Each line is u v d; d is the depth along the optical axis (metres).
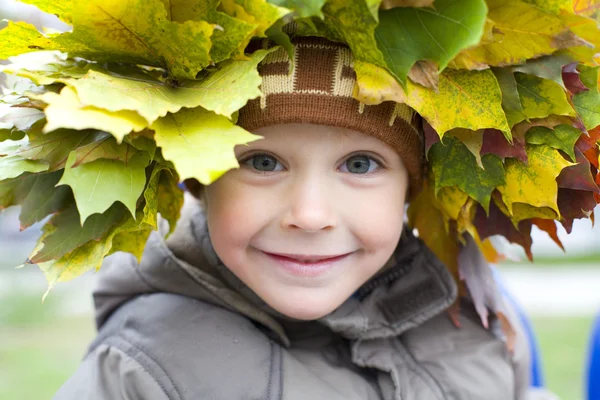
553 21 0.35
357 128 0.38
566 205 0.42
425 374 0.47
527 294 2.50
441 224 0.48
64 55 0.39
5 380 1.34
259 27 0.34
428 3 0.33
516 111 0.38
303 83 0.38
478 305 0.48
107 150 0.33
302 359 0.45
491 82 0.37
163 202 0.42
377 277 0.49
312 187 0.39
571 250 3.78
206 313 0.44
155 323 0.43
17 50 0.36
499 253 0.53
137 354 0.42
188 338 0.42
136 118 0.31
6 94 0.37
